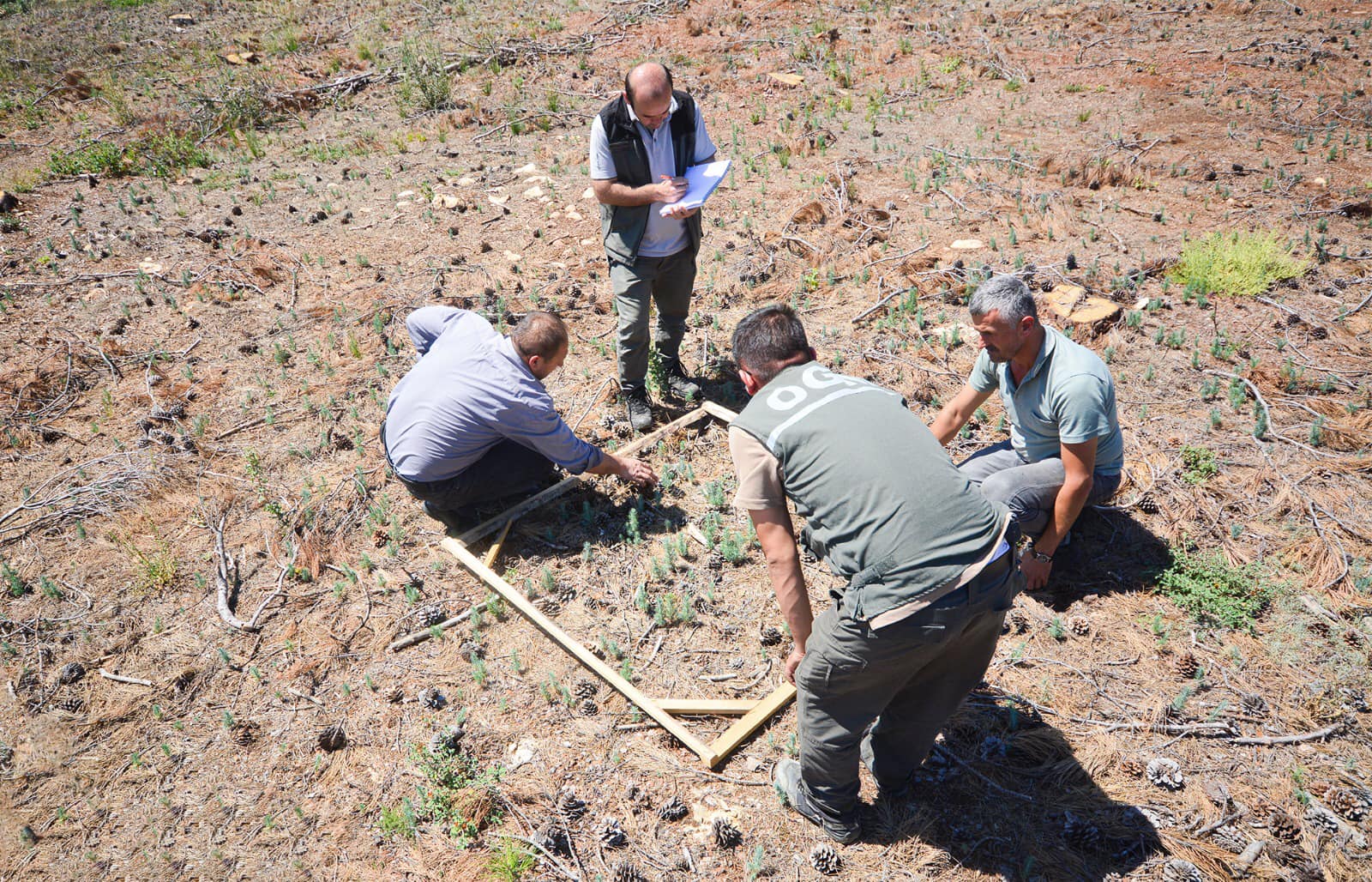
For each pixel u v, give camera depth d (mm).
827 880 2850
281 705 3500
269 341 5762
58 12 14086
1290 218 6375
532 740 3320
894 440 2416
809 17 11367
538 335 3906
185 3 14289
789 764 3102
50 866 3012
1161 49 9727
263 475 4652
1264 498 4113
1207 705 3283
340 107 9883
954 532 2340
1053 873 2826
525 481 4344
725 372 5320
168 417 5051
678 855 2930
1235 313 5406
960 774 3131
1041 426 3613
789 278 6137
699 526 4242
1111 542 3967
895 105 8914
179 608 3936
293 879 2928
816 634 2543
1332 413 4562
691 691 3502
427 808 3084
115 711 3502
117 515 4414
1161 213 6445
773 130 8477
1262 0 10633
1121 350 5141
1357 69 8758
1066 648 3539
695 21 11297
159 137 8914
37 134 9492
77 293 6305
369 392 5172
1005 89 9039
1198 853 2822
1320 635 3502
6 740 3414
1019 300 3283
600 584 3969
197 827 3104
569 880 2859
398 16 12820
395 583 4016
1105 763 3119
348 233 7043
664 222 4434
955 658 2613
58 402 5230
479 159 8320
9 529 4340
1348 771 3031
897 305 5750
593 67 10336
